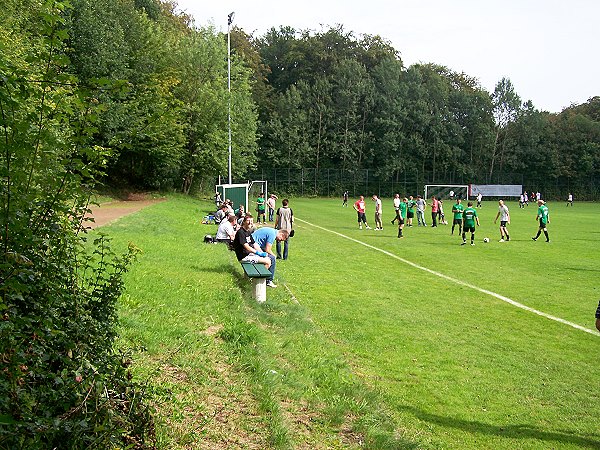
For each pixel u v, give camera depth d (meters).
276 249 19.50
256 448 4.43
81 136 3.60
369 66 84.81
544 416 6.71
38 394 3.20
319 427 5.29
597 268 17.66
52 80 3.43
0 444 2.76
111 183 39.88
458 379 7.79
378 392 6.91
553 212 50.72
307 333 9.07
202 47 41.50
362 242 23.84
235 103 42.72
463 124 81.75
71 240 3.80
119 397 3.82
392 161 76.75
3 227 3.26
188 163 42.00
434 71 86.31
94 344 3.79
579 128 79.56
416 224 33.84
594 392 7.49
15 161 3.30
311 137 76.31
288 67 83.94
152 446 3.83
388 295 13.03
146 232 18.27
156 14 51.59
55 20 3.48
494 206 61.38
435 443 5.80
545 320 11.11
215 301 8.77
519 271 16.95
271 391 5.64
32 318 3.33
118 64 34.69
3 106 3.23
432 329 10.24
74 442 3.13
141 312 7.20
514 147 81.00
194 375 5.53
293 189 74.56
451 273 16.45
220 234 17.31
